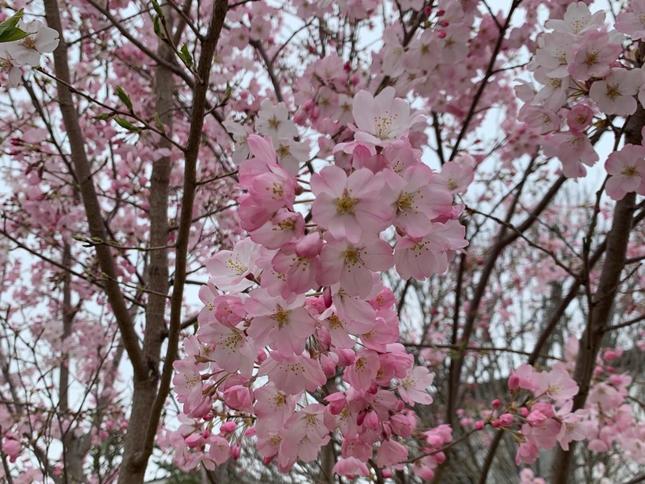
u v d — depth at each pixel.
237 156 3.12
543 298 7.89
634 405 5.91
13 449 3.62
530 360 3.54
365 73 4.16
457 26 3.66
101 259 2.87
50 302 6.01
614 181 2.40
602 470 6.58
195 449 2.13
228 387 1.71
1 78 3.72
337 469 2.10
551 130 2.57
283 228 1.33
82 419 4.11
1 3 3.40
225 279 1.58
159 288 3.28
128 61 4.77
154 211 3.56
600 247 3.39
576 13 2.38
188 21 1.83
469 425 6.00
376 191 1.30
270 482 5.05
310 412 1.71
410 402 2.03
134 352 2.92
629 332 7.61
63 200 4.59
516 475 6.77
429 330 6.83
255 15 4.30
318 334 1.51
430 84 4.00
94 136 4.39
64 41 3.18
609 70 2.21
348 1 3.94
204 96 1.87
